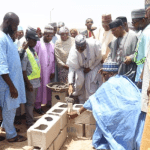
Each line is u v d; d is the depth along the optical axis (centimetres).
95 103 312
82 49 391
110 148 285
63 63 494
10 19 303
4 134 365
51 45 500
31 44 382
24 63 359
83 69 438
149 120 221
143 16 345
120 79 319
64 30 484
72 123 348
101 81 440
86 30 646
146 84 251
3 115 321
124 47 345
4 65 290
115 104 294
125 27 382
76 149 312
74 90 446
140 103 289
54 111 346
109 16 457
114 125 289
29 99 388
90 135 346
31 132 272
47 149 279
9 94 309
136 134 281
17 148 315
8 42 304
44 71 480
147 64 248
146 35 286
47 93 516
